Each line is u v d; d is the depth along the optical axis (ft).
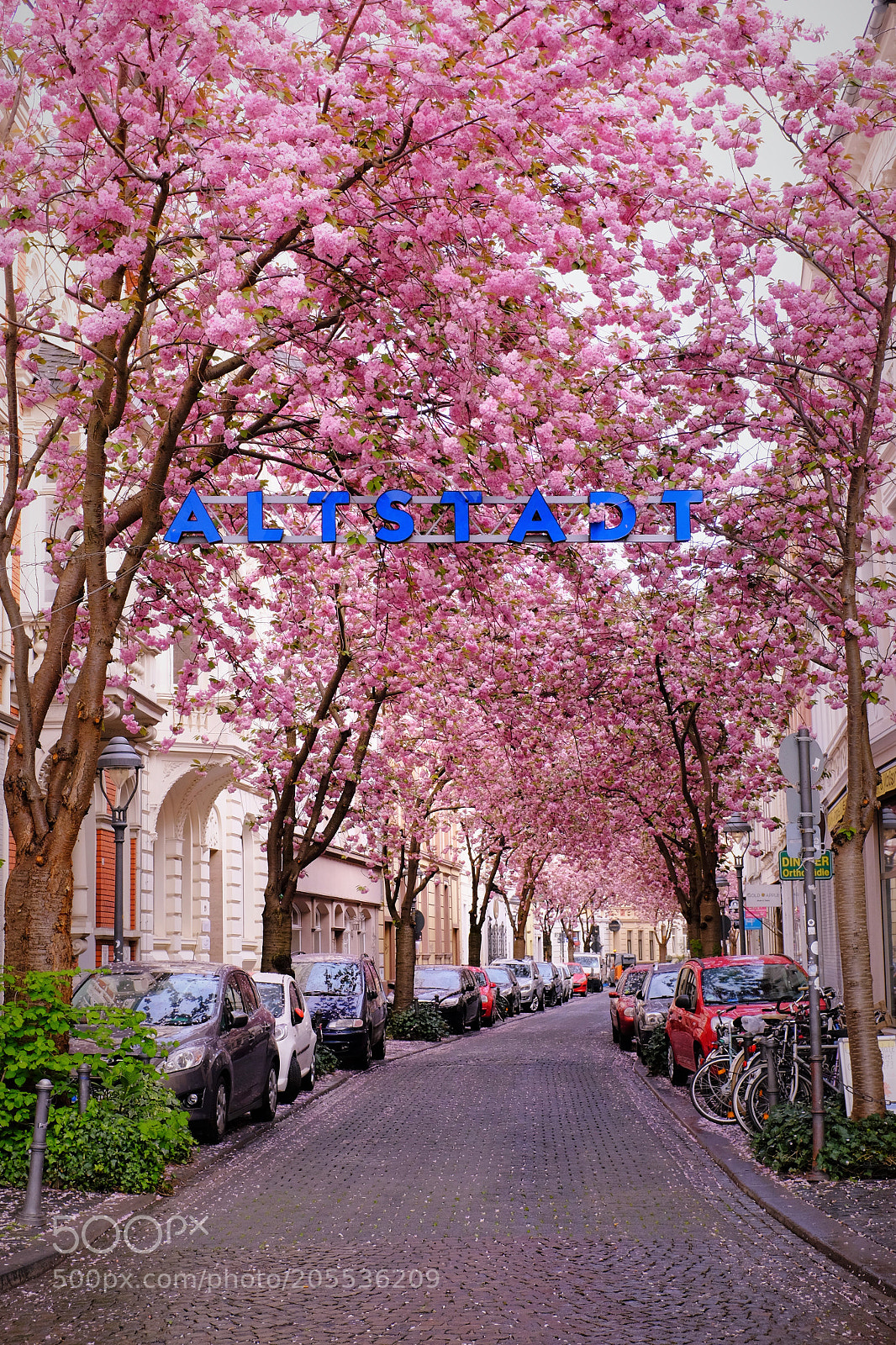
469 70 34.47
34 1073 39.55
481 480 42.04
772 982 65.00
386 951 189.78
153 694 89.45
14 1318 25.44
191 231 40.06
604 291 41.45
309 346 42.06
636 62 38.34
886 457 66.54
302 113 35.42
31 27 35.60
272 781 86.58
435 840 212.64
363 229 35.47
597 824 119.55
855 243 43.70
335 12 36.47
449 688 81.41
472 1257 30.63
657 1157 46.47
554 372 41.32
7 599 41.78
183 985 52.85
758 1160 43.09
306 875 130.62
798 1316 25.08
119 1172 38.47
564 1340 23.66
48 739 75.10
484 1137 52.49
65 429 54.80
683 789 88.48
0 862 42.45
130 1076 41.42
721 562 53.78
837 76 38.45
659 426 47.14
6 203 37.47
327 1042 84.38
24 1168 38.37
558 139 37.76
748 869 197.16
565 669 79.30
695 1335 23.89
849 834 41.24
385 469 41.39
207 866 108.17
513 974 173.88
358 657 76.79
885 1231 31.53
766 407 48.91
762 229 42.68
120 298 41.70
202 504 42.32
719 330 44.60
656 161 39.42
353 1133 54.19
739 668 63.77
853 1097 41.01
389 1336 24.02
